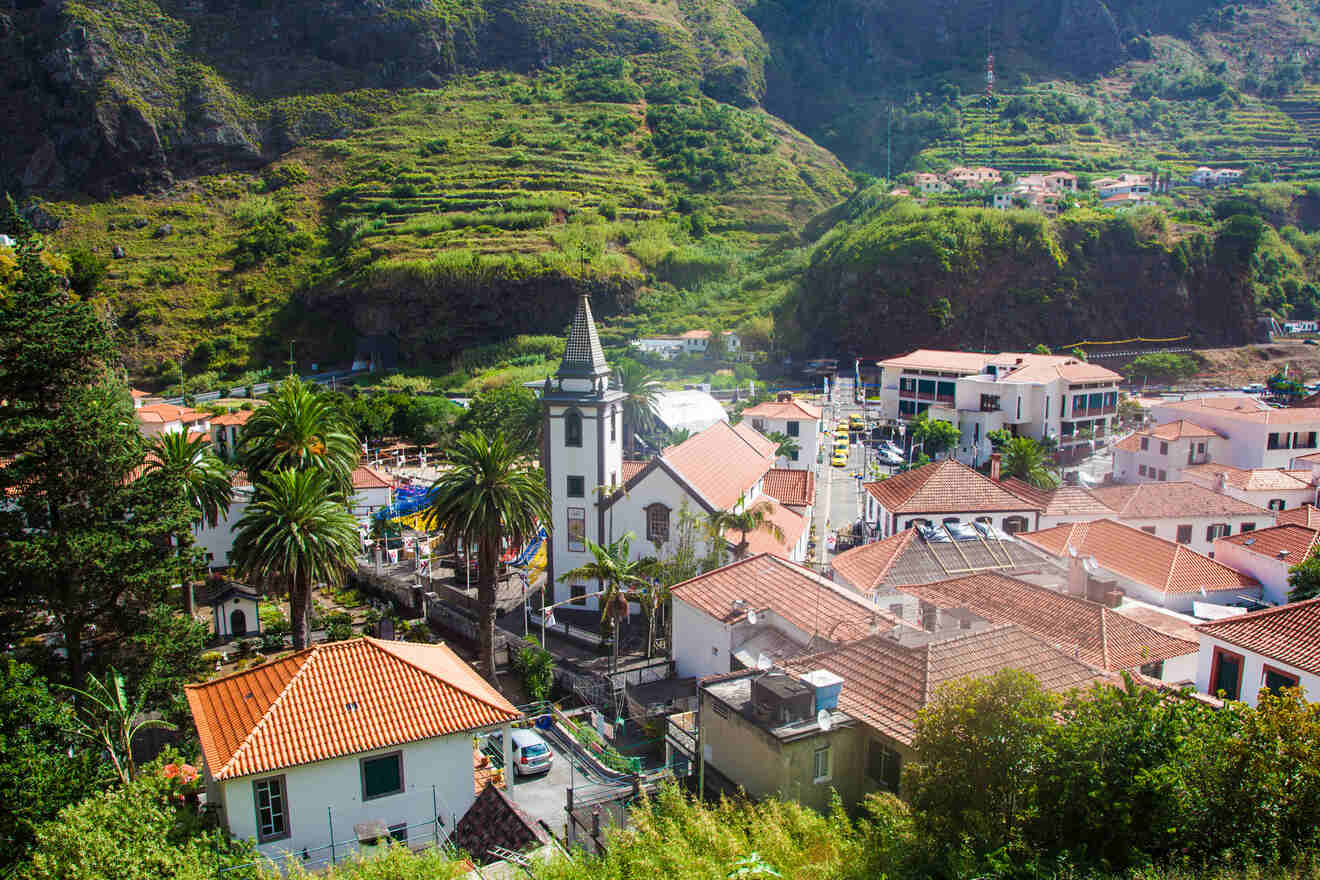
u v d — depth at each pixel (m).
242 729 31.44
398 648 37.62
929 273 183.38
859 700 31.06
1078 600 43.66
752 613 44.19
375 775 32.03
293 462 59.50
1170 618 47.16
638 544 61.75
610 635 57.94
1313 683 33.44
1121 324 190.62
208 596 68.81
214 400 177.50
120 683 37.22
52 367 42.44
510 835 30.53
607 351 178.62
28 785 29.72
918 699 29.95
